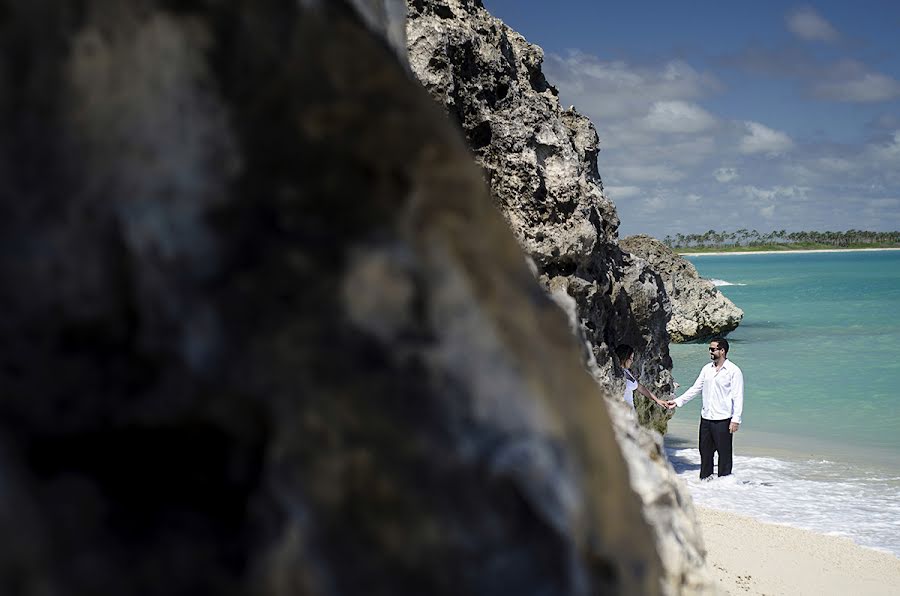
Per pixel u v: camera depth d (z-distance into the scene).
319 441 0.90
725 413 11.52
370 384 0.92
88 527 0.85
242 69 0.98
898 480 11.66
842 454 13.77
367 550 0.87
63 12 0.94
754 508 9.95
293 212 0.96
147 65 0.95
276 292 0.93
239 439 0.91
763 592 6.18
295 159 0.98
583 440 1.03
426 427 0.92
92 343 0.90
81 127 0.92
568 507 0.94
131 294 0.91
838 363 26.16
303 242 0.95
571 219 9.12
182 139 0.94
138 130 0.93
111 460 0.89
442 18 8.73
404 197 0.99
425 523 0.89
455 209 1.02
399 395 0.92
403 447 0.91
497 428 0.94
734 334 35.19
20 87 0.91
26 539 0.82
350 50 1.04
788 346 30.83
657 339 12.86
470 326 0.96
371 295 0.94
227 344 0.92
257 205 0.95
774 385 22.03
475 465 0.92
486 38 9.09
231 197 0.95
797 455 13.71
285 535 0.87
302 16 1.03
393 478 0.90
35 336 0.89
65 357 0.89
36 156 0.91
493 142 8.90
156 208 0.92
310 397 0.91
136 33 0.96
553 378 1.03
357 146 1.00
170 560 0.86
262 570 0.86
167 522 0.88
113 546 0.85
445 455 0.91
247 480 0.90
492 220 1.05
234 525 0.89
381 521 0.88
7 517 0.81
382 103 1.03
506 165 8.91
